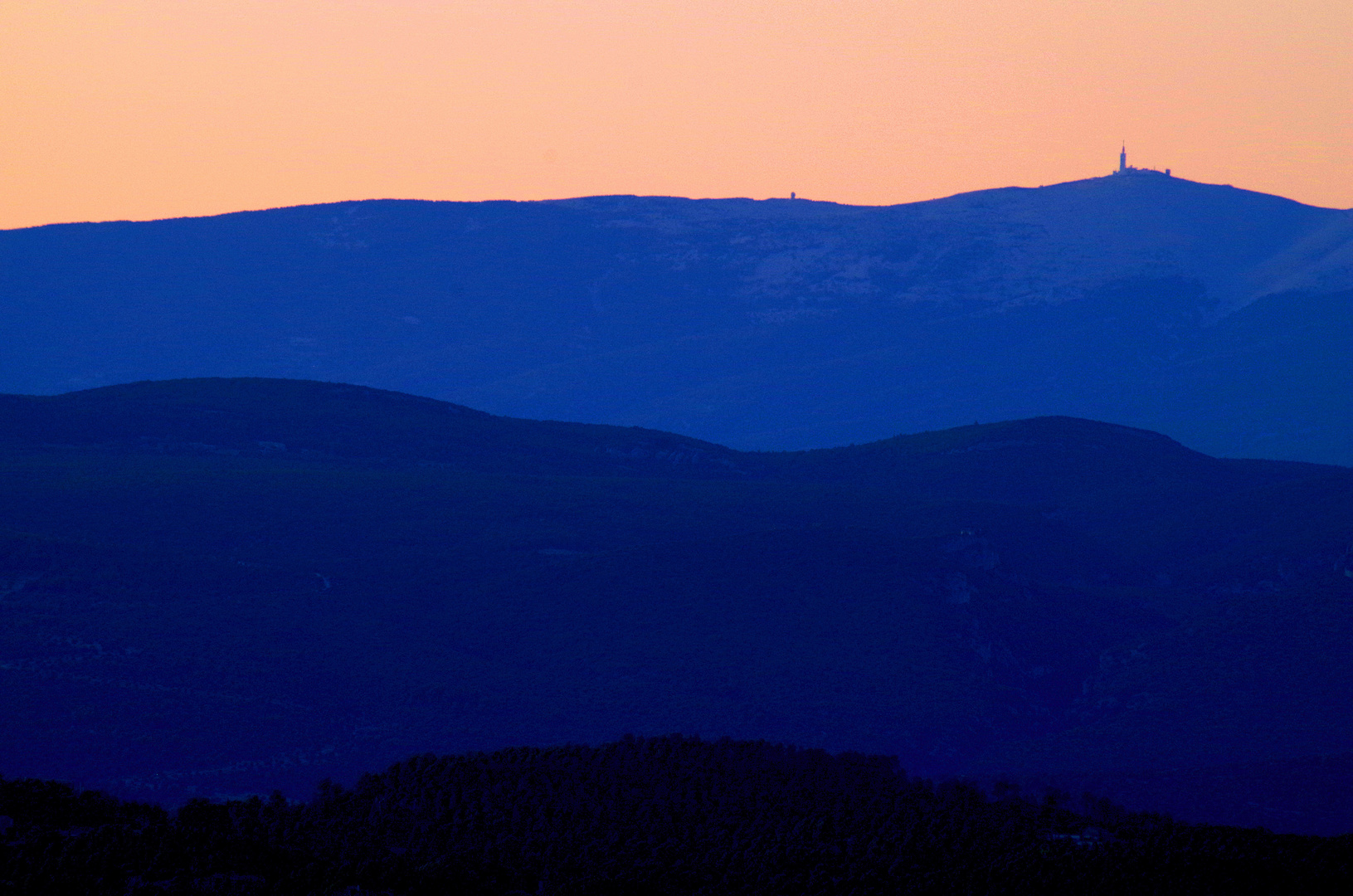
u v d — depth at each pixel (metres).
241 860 192.25
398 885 189.88
